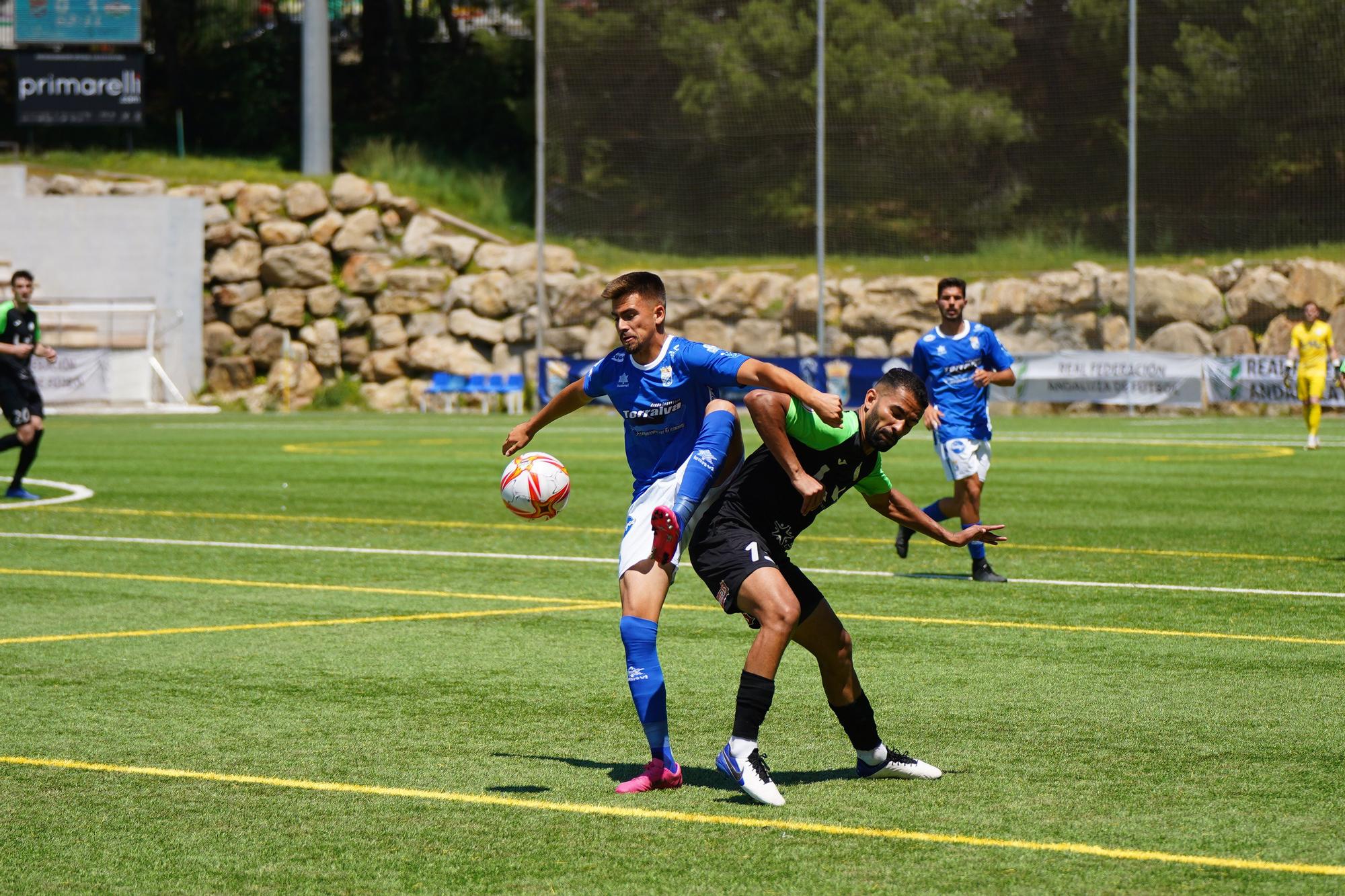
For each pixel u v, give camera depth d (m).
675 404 14.80
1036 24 115.56
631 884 11.35
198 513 40.38
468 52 146.00
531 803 13.70
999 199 115.25
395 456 61.25
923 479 52.00
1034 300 106.75
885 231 115.06
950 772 14.75
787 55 114.81
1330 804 13.48
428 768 14.98
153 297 111.50
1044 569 29.95
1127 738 16.08
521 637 22.47
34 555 31.86
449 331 112.06
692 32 114.12
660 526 13.98
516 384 107.25
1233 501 43.09
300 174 120.31
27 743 15.96
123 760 15.25
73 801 13.77
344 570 29.75
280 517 39.44
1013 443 69.50
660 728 14.20
